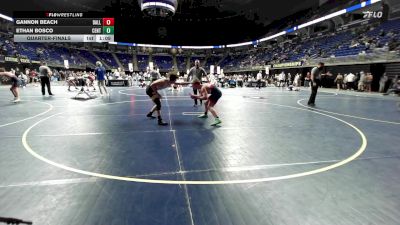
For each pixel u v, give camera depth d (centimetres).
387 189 298
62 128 615
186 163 382
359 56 2289
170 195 281
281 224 229
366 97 1580
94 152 429
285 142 505
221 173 344
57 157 401
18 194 278
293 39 4559
